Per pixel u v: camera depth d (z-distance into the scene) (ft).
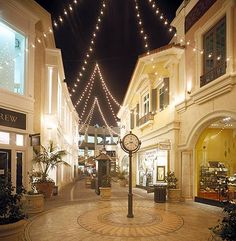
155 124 57.36
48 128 52.85
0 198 17.03
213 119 36.81
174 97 47.57
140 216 30.73
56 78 55.01
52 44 58.34
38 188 43.39
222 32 35.83
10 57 41.27
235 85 31.83
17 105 39.93
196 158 43.09
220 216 30.89
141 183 68.33
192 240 22.04
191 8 43.98
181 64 46.83
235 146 47.32
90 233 23.90
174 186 42.96
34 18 43.91
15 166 39.37
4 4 38.60
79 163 151.94
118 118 114.42
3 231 15.88
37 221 28.35
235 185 38.19
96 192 54.39
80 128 159.22
